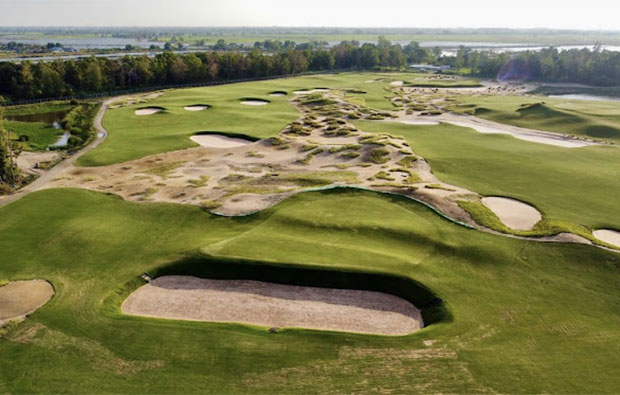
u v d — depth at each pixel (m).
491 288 31.75
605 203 46.12
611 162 60.19
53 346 26.61
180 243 38.75
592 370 24.16
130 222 43.47
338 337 27.30
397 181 52.00
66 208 47.03
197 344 26.72
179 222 43.31
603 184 51.47
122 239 39.88
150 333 27.73
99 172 59.69
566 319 28.39
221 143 73.75
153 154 67.38
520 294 31.05
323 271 33.56
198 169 60.12
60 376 24.19
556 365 24.55
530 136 78.19
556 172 55.81
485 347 26.02
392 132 79.06
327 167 59.25
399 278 32.78
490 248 36.47
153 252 37.47
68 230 41.47
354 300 31.66
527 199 47.25
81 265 35.75
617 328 27.55
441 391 22.89
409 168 57.34
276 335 27.62
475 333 27.25
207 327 28.39
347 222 41.28
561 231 38.41
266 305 31.20
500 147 68.44
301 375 24.14
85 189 52.97
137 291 32.94
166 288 33.28
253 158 64.62
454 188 49.91
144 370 24.58
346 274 33.28
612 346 25.97
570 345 26.09
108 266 35.53
